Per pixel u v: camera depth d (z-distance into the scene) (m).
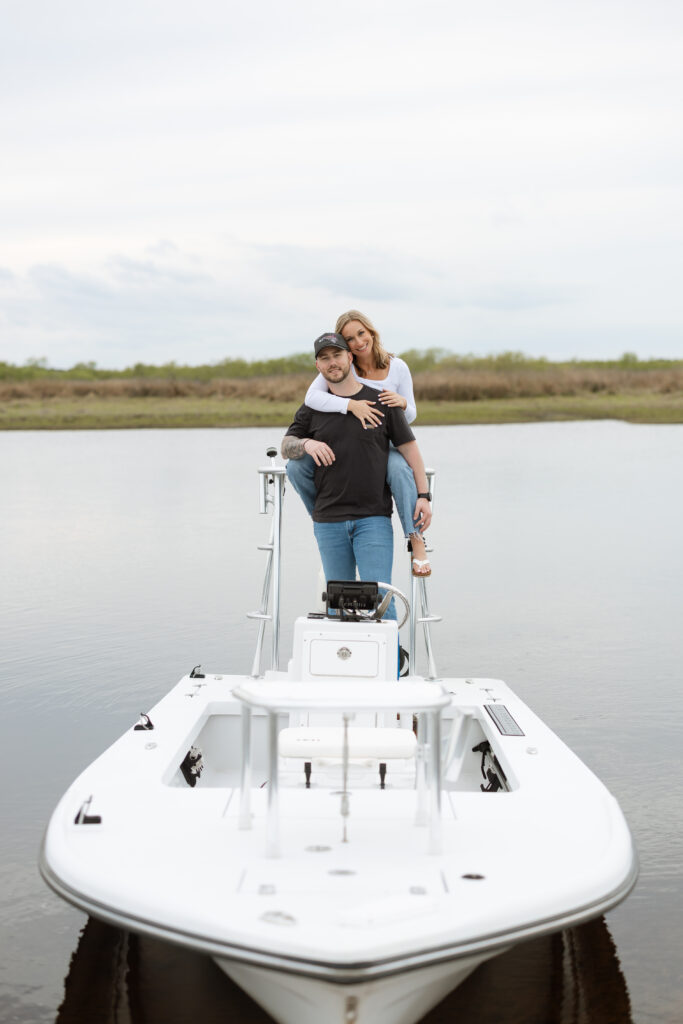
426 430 37.09
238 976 2.69
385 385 4.84
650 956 3.35
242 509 15.38
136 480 19.78
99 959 3.33
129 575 10.19
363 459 4.51
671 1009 3.04
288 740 3.00
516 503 15.77
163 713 4.20
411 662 4.81
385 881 2.62
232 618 8.30
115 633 7.78
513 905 2.53
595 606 8.80
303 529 13.23
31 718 5.77
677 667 6.87
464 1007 3.05
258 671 4.78
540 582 9.85
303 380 48.03
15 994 3.12
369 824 2.97
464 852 2.79
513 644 7.52
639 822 4.38
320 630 3.86
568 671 6.78
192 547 11.89
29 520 14.31
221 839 2.86
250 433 36.72
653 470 21.12
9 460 24.98
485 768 4.27
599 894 2.67
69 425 41.69
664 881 3.87
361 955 2.31
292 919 2.43
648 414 46.84
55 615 8.41
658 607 8.76
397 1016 2.56
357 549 4.58
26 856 4.05
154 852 2.79
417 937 2.38
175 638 7.62
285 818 3.01
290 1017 2.60
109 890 2.62
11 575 10.21
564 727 5.62
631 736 5.47
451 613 8.53
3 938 3.46
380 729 3.07
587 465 22.42
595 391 48.47
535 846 2.85
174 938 2.47
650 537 12.63
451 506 15.44
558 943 3.42
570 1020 2.97
